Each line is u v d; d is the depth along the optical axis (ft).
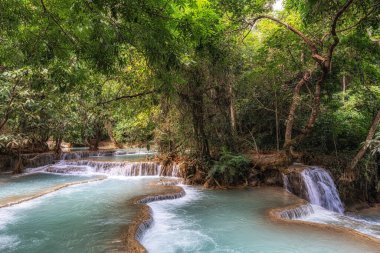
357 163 45.37
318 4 26.50
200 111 43.29
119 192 38.78
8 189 42.98
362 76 46.44
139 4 16.22
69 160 66.23
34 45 19.07
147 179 48.67
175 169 49.93
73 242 22.49
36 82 25.26
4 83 43.78
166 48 19.72
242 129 58.23
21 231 25.22
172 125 47.93
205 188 41.45
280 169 42.57
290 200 34.58
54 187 42.45
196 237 24.21
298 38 42.14
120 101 42.70
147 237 24.47
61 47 19.75
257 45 56.44
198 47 35.01
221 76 43.11
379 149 41.09
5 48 21.80
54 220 27.84
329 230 24.38
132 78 39.45
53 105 49.78
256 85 52.44
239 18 38.42
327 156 49.88
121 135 91.97
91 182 46.39
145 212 28.86
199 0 27.30
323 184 42.06
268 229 25.18
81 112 48.21
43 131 63.52
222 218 28.58
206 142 44.78
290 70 47.80
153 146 66.95
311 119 38.83
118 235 23.30
